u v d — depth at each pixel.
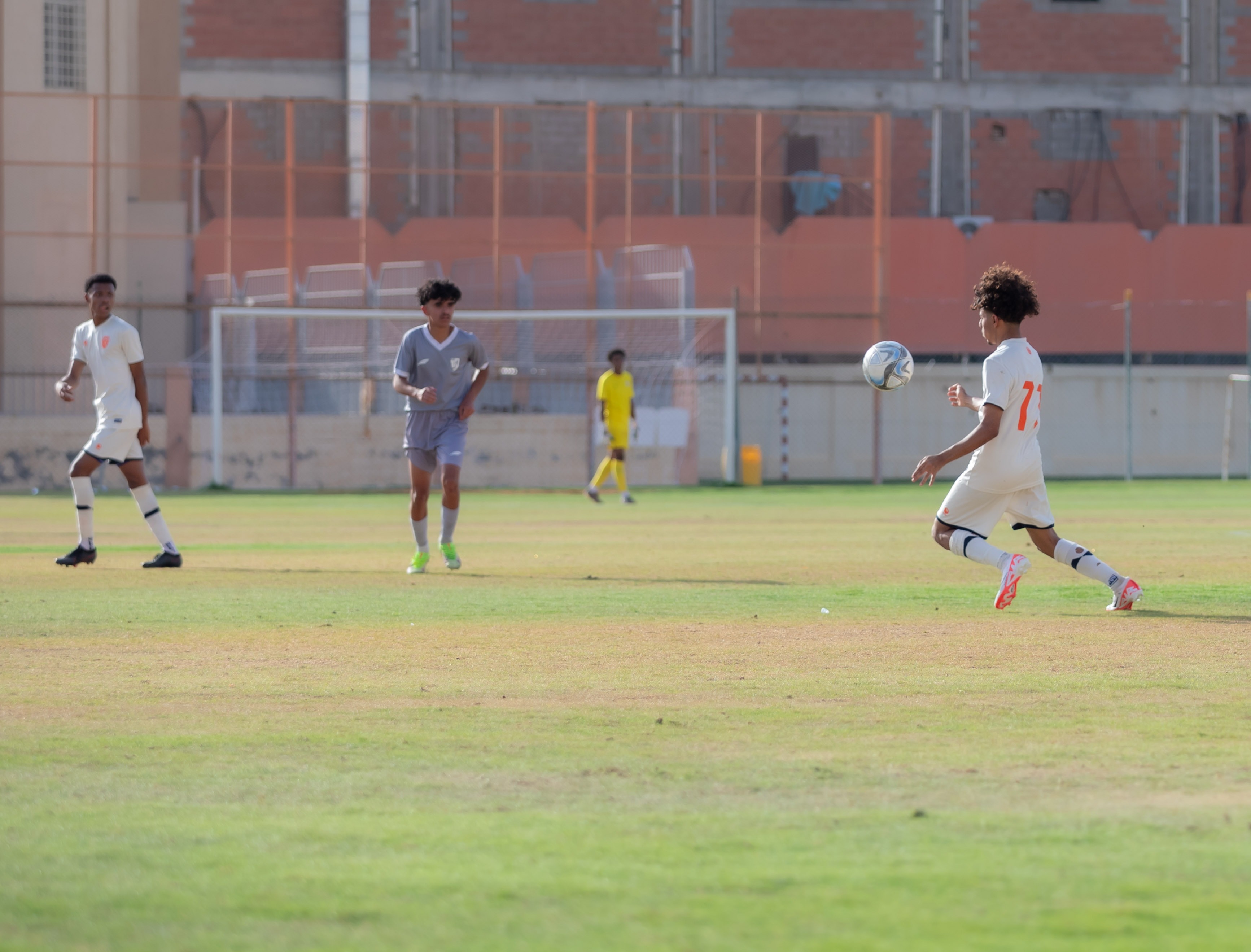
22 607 26.94
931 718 15.45
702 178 121.88
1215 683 17.70
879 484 109.81
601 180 140.75
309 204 135.62
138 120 131.75
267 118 135.75
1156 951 8.18
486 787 12.33
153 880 9.60
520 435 103.75
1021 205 146.38
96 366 35.72
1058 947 8.24
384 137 138.38
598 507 73.69
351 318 106.94
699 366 112.88
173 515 67.06
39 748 14.03
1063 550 25.55
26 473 99.50
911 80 145.38
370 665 19.59
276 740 14.41
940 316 124.62
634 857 10.12
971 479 25.06
